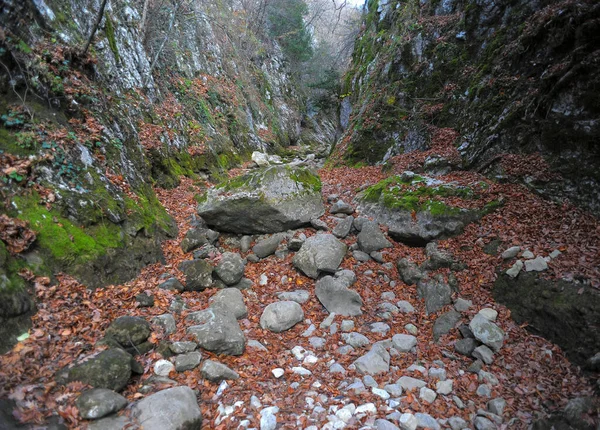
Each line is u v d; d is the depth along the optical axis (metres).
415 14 16.66
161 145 12.44
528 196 7.62
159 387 4.25
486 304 5.93
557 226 6.64
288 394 4.46
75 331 4.54
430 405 4.39
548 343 5.06
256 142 23.27
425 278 6.77
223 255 7.17
